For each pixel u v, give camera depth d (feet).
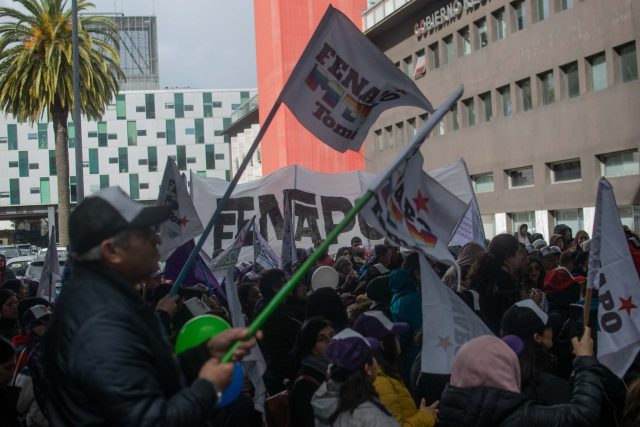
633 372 19.29
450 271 27.55
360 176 50.24
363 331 18.11
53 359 9.11
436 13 136.46
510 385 13.11
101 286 9.33
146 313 9.68
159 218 9.93
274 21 213.87
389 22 150.92
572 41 103.09
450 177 44.11
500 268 24.66
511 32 116.47
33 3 123.34
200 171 344.69
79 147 93.56
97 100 128.67
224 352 9.93
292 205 49.29
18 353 23.59
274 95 219.61
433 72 139.54
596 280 17.48
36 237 344.90
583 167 102.37
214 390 9.24
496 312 24.25
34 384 17.95
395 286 24.44
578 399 13.99
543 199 111.34
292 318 26.76
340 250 52.21
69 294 9.28
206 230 18.57
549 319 18.57
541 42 109.50
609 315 17.47
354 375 14.29
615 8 94.94
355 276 41.88
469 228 42.11
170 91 343.67
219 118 346.33
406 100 21.50
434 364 15.78
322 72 21.04
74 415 8.87
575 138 103.71
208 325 11.57
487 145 124.36
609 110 97.04
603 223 17.70
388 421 14.15
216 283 32.35
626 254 17.58
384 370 17.58
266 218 48.60
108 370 8.60
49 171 327.26
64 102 123.54
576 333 23.29
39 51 123.24
